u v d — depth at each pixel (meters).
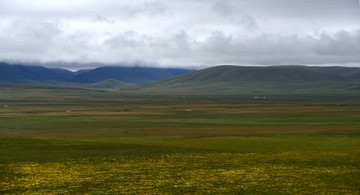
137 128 98.56
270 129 90.62
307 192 31.25
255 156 48.66
